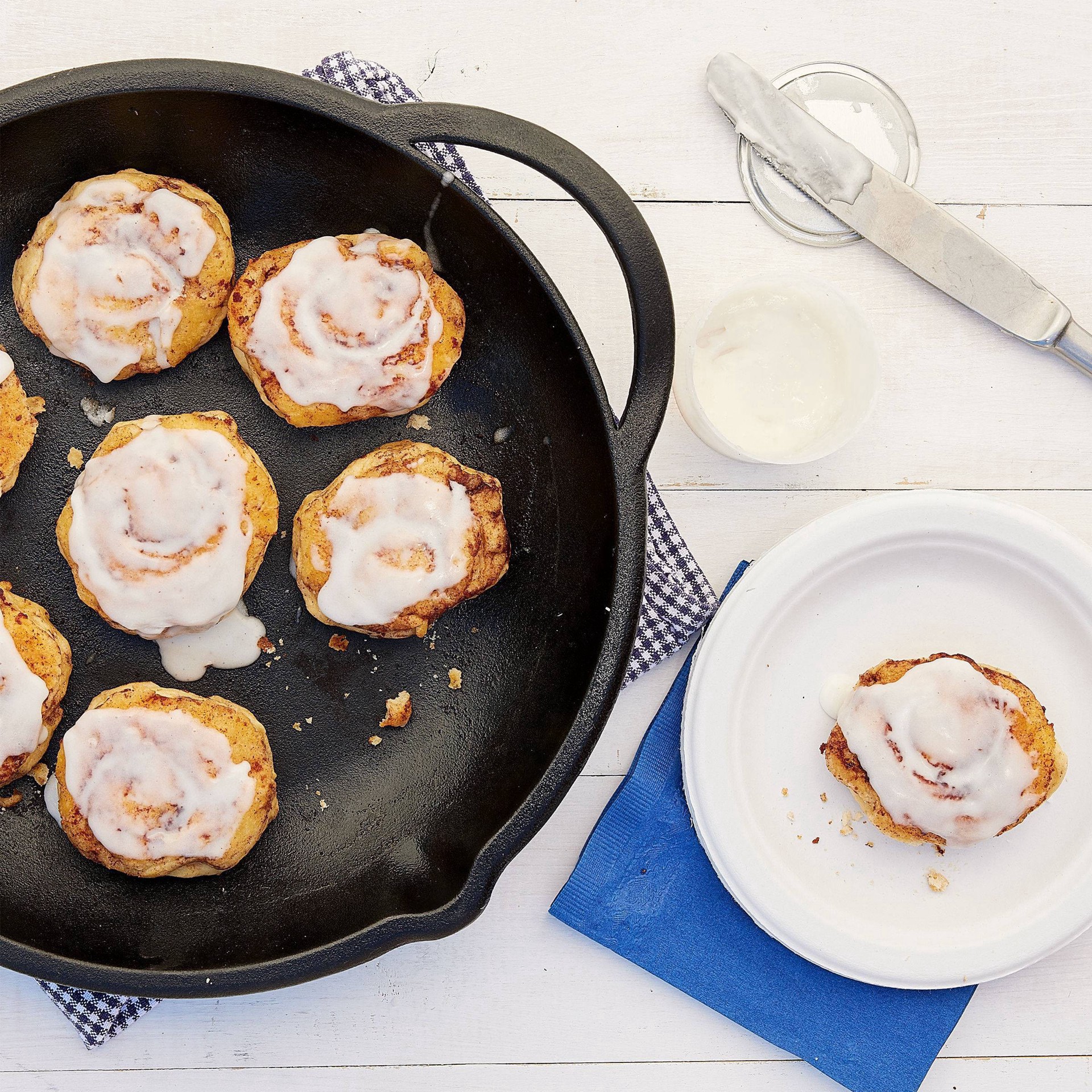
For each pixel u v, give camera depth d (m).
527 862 0.97
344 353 0.94
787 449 0.97
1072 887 0.96
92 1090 0.96
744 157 0.97
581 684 0.94
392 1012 0.97
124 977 0.90
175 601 0.93
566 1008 0.97
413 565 0.94
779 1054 0.98
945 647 0.97
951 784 0.94
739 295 0.96
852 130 0.97
